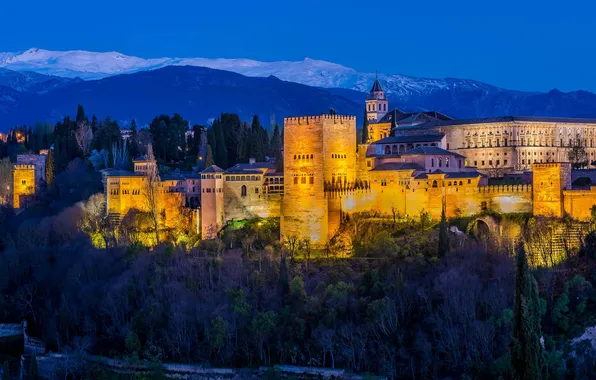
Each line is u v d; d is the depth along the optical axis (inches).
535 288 6097.4
